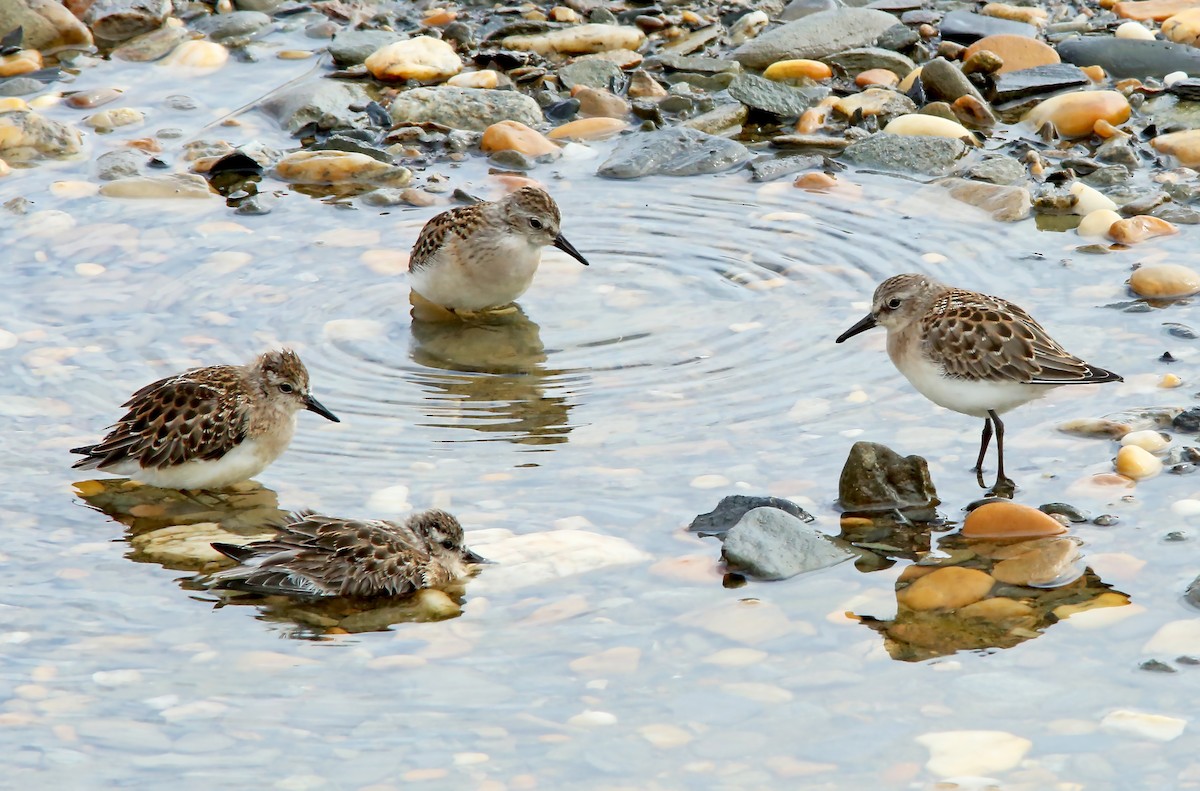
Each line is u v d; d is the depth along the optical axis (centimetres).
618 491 1256
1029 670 1004
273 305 1639
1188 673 991
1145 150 2061
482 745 934
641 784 897
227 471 1282
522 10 2584
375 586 1112
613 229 1861
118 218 1859
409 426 1386
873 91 2258
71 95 2269
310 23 2589
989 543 1164
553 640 1053
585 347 1554
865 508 1219
